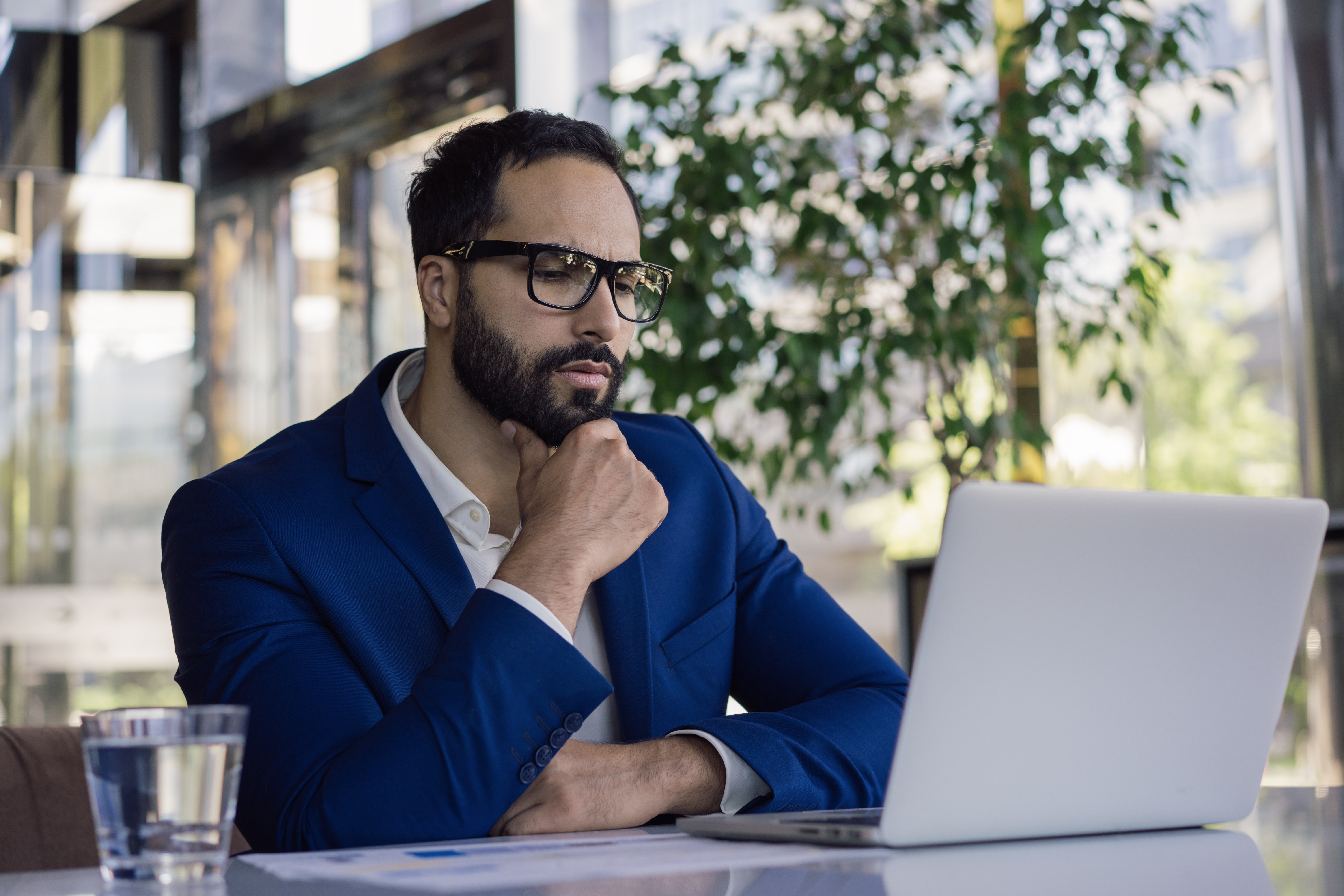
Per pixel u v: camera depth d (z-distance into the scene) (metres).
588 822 0.95
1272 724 0.88
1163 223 2.74
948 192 2.39
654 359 2.50
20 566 3.53
